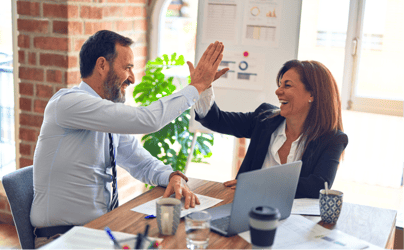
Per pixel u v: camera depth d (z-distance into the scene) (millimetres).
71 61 2562
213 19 2736
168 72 3357
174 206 1288
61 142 1675
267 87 2695
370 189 3211
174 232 1309
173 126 3002
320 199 1442
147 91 2992
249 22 2672
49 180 1671
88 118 1630
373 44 2971
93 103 1637
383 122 3055
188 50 3406
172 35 3350
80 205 1699
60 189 1675
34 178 1702
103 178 1784
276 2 2607
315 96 1879
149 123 1657
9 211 2988
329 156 1810
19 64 2684
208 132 2842
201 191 1715
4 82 3180
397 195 3131
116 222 1389
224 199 1634
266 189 1331
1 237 2820
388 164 3123
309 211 1525
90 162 1715
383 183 3172
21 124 2762
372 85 3035
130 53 1819
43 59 2604
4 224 3010
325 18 3119
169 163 3012
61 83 2584
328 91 1887
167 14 3305
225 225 1371
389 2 2873
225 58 2748
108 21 2801
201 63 1808
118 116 1628
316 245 1255
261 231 1154
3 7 2973
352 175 3240
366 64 3020
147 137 3021
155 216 1438
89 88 1809
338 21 3088
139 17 3131
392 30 2908
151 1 3203
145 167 1885
